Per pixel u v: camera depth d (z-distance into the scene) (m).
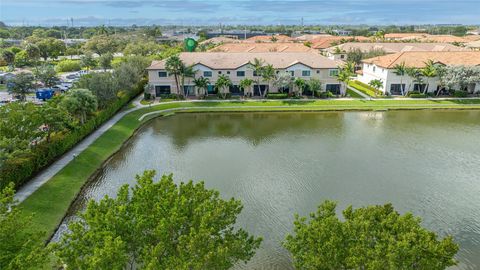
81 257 17.39
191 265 16.52
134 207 18.94
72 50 163.75
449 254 16.94
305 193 36.56
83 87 60.31
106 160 45.03
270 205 34.09
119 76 71.56
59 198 34.31
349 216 20.00
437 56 84.31
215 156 46.53
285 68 77.50
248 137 54.44
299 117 65.81
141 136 55.16
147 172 21.67
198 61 78.62
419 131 57.88
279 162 44.53
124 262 16.12
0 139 34.44
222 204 19.86
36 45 144.38
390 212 19.88
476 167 43.69
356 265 16.69
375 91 81.31
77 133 48.16
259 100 74.00
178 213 18.23
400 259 16.25
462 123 62.62
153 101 73.81
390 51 115.75
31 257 16.44
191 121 63.38
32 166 37.59
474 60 82.50
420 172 42.06
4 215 19.41
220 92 76.50
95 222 17.69
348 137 54.53
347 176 40.72
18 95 74.12
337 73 78.38
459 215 33.12
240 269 25.33
